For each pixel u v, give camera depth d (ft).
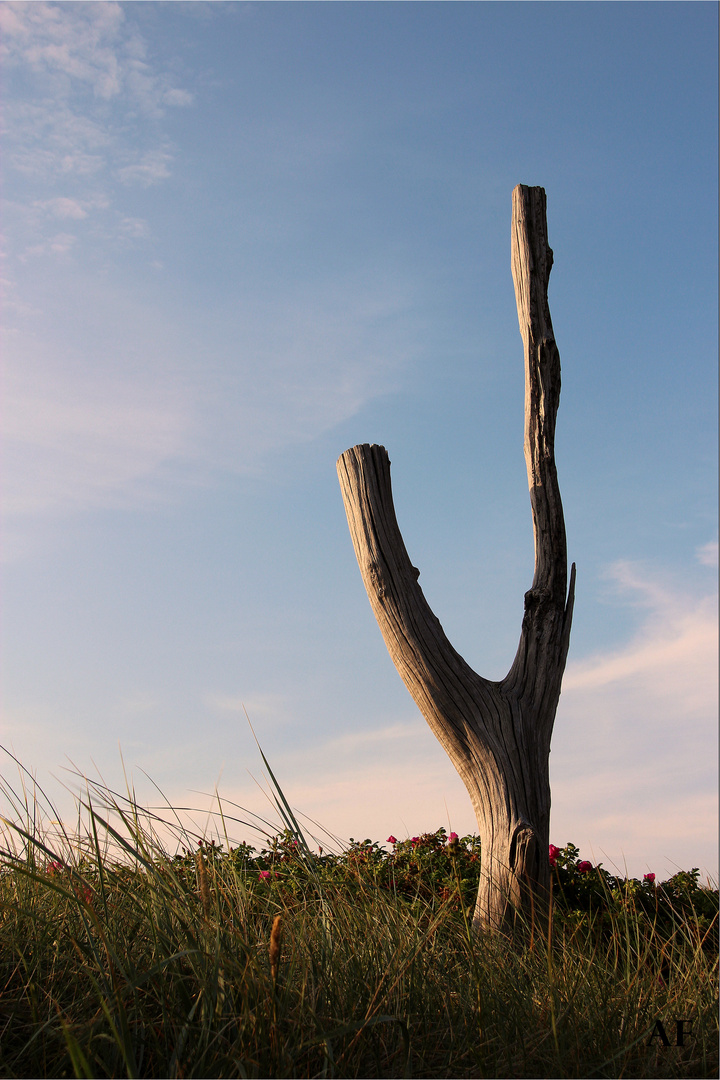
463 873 17.01
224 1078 6.99
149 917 8.64
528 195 18.43
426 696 15.67
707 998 10.94
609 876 17.35
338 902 11.87
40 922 9.42
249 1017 7.57
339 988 9.04
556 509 17.12
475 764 15.33
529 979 10.74
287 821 9.86
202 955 8.09
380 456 17.08
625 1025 9.68
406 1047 7.61
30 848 10.19
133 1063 6.89
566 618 16.74
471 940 10.68
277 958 7.48
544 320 17.93
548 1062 8.77
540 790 15.14
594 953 11.99
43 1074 7.20
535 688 16.07
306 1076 7.36
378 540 16.43
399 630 15.93
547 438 17.48
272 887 11.21
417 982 9.60
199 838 10.71
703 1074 9.12
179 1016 7.88
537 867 14.23
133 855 9.06
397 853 18.40
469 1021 9.27
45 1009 8.08
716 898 16.67
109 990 7.91
